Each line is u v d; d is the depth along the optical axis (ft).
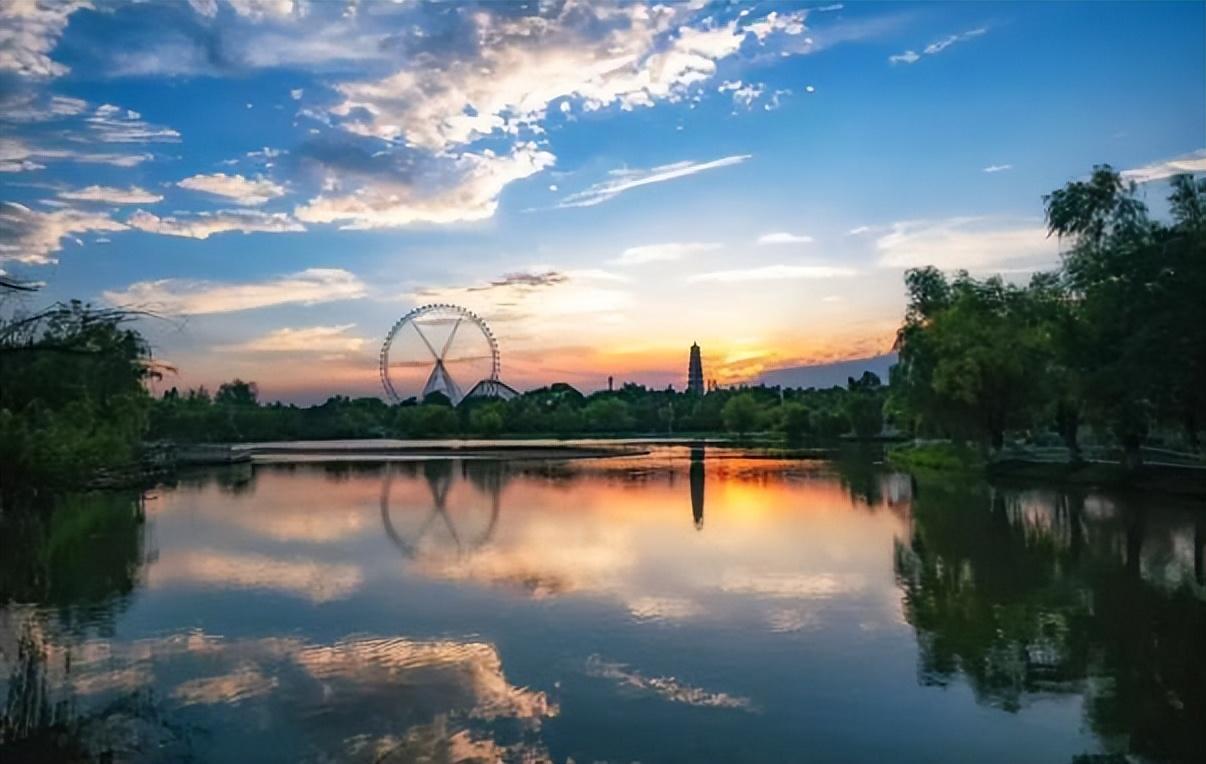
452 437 555.69
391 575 86.58
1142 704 49.62
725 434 580.71
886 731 46.03
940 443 279.90
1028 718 47.62
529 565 90.58
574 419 585.22
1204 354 123.34
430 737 45.50
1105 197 151.43
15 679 55.06
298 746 44.57
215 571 89.86
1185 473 150.10
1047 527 114.01
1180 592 75.66
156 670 56.80
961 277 229.66
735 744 44.37
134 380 90.17
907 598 74.23
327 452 345.31
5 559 97.96
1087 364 151.33
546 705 49.85
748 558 93.30
